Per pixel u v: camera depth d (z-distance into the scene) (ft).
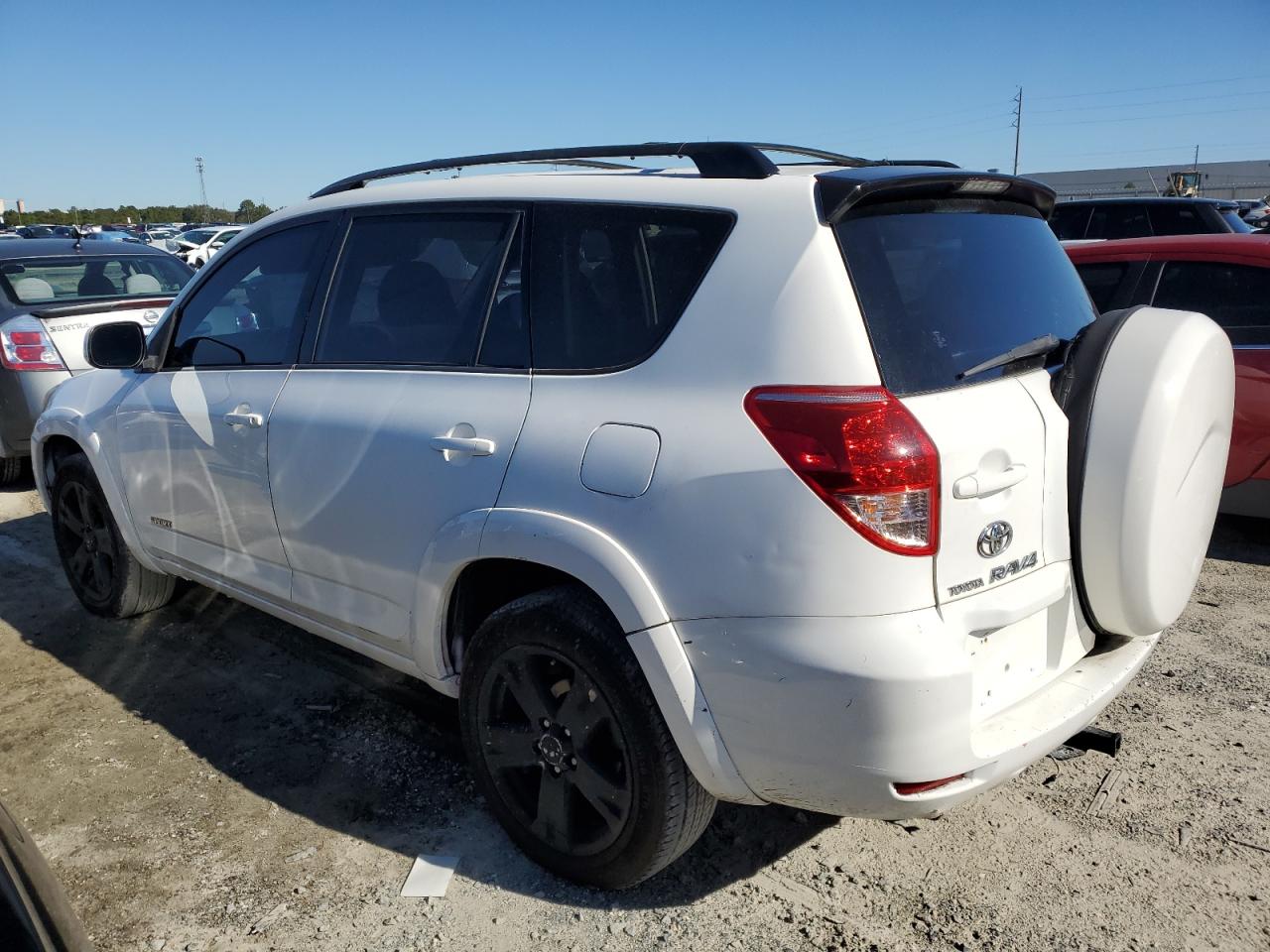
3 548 18.76
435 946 8.18
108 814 10.11
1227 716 11.78
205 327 12.36
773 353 7.33
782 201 7.73
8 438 21.95
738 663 7.25
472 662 9.04
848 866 9.16
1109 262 18.98
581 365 8.50
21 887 5.67
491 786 9.21
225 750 11.34
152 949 8.20
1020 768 7.61
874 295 7.40
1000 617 7.38
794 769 7.27
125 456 13.29
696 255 8.02
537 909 8.62
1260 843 9.39
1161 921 8.38
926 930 8.30
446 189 10.12
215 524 11.94
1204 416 8.35
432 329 9.75
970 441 7.22
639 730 7.86
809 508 6.95
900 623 6.89
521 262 9.16
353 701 12.45
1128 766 10.75
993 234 8.81
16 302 22.65
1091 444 8.08
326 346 10.73
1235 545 17.90
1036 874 9.01
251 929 8.42
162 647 14.14
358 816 10.02
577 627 8.14
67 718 12.15
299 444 10.46
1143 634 8.63
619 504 7.77
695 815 8.13
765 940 8.19
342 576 10.30
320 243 11.13
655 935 8.26
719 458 7.30
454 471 8.91
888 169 8.20
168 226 169.99
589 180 9.09
